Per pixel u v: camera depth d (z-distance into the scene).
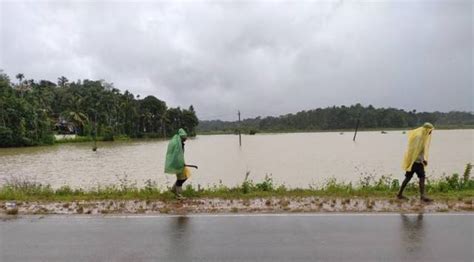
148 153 53.81
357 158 37.88
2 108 73.69
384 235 6.62
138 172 28.34
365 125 184.00
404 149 53.34
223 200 9.44
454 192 10.26
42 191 11.02
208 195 10.03
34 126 79.44
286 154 45.56
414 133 9.35
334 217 7.78
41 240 6.46
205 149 60.66
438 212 8.09
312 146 64.88
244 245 6.18
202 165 32.47
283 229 7.02
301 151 51.09
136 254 5.81
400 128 180.50
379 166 29.61
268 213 8.14
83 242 6.36
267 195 9.97
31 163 38.47
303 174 24.75
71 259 5.62
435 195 9.77
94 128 111.38
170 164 9.51
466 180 11.66
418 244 6.16
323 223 7.37
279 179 22.30
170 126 143.25
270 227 7.14
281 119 197.38
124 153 54.25
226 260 5.55
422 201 9.09
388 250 5.90
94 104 115.75
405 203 8.91
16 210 8.41
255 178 23.11
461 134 113.81
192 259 5.59
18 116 75.44
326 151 50.38
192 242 6.34
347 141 86.00
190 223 7.44
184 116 149.88
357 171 26.27
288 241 6.35
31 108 80.00
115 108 122.25
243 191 10.57
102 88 128.62
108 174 27.30
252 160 37.25
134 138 129.38
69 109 114.31
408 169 9.32
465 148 48.66
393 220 7.52
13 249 6.04
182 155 9.63
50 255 5.78
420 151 9.18
